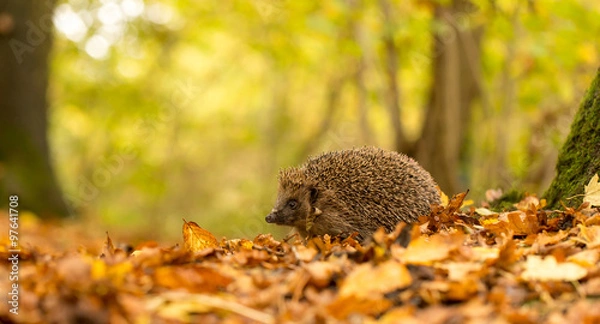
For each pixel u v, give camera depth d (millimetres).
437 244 4039
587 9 13750
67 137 39844
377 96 17672
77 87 29281
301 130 34531
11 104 16812
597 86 6781
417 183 6930
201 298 3559
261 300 3615
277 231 21469
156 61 29391
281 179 7641
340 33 15805
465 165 18234
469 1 14453
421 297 3621
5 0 16469
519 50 15602
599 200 5824
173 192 36812
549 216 6223
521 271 4008
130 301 3461
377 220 6898
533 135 17391
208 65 32781
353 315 3361
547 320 3320
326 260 4430
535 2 13758
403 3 15234
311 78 29906
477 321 3203
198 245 5754
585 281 3799
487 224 5762
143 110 29703
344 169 7164
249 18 19641
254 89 34094
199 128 34781
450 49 15594
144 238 20125
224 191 37094
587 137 6672
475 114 18516
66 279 3543
